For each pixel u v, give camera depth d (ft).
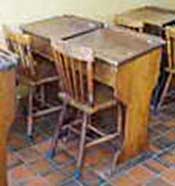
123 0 14.05
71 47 8.71
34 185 9.16
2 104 7.54
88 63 8.57
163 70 12.21
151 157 10.16
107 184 9.22
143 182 9.32
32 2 11.94
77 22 11.73
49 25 11.44
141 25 12.60
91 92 8.98
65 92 9.55
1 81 7.36
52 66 11.08
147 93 9.70
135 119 9.68
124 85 9.04
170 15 13.50
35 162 9.95
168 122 11.76
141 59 9.12
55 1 12.40
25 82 10.70
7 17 11.66
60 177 9.44
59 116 11.03
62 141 10.52
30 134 10.94
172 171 9.70
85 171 9.61
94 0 13.29
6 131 7.85
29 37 9.92
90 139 9.97
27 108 11.82
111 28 11.05
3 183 8.27
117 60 8.69
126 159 9.96
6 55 7.85
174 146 10.63
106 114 11.91
